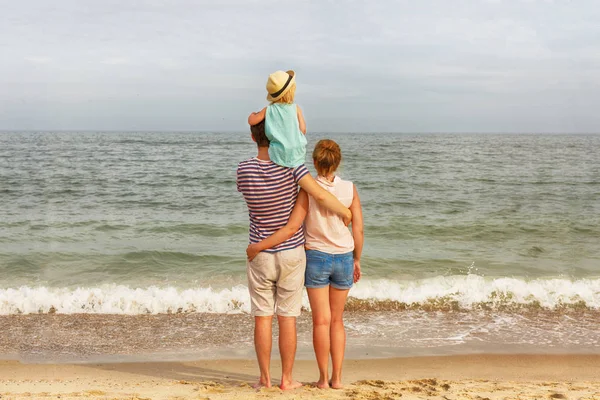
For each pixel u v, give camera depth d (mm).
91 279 7652
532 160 34344
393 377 4184
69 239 10656
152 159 34562
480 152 43812
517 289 6719
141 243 10398
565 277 7816
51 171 25203
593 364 4582
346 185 3395
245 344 5012
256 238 3258
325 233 3311
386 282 7254
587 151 46469
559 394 3457
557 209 15008
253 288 3352
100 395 3393
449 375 4262
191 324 5617
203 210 14734
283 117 3162
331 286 3436
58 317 5809
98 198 16859
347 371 4320
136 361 4527
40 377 4078
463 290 6688
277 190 3160
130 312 6016
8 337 5137
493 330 5500
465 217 13594
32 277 7723
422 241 10797
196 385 3734
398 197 17391
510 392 3521
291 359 3443
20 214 13672
